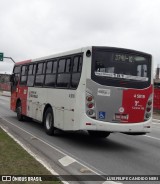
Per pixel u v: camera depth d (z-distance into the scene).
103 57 11.33
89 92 11.15
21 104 18.00
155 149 12.01
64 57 12.83
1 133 12.62
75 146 11.78
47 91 14.21
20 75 18.48
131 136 15.12
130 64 11.62
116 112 11.34
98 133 14.02
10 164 8.04
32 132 14.48
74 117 11.48
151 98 11.90
